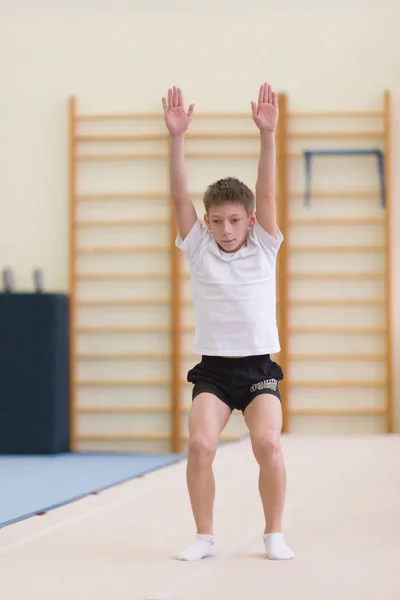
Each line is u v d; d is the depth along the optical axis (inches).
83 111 579.8
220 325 218.1
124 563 208.8
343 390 561.9
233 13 578.2
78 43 581.6
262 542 234.8
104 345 569.0
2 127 580.4
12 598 175.6
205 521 215.3
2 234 578.2
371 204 567.5
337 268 566.3
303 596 174.6
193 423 214.4
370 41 573.0
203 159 571.2
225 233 215.6
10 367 531.2
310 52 574.9
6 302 533.3
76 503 308.0
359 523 261.4
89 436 563.8
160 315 568.1
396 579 189.3
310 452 457.4
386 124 564.4
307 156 565.0
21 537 244.8
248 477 367.9
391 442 505.4
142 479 373.1
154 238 569.9
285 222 564.4
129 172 572.4
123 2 581.6
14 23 583.8
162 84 577.9
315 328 562.9
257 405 214.7
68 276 573.6
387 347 559.2
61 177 576.7
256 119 220.2
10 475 423.2
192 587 183.2
